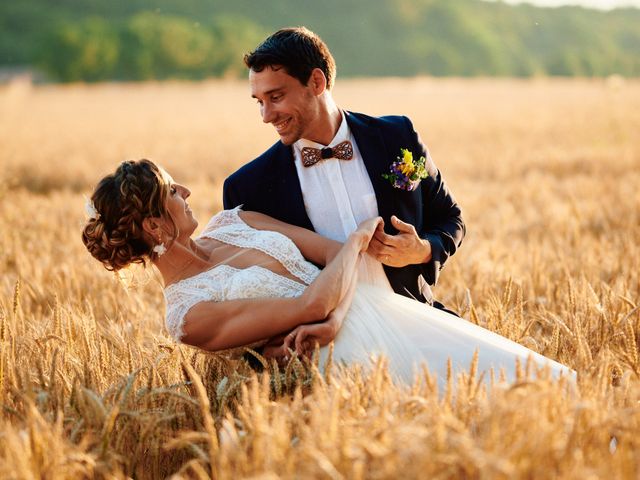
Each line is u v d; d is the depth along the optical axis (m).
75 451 2.64
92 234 3.41
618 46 167.12
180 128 28.66
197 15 153.62
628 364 3.48
